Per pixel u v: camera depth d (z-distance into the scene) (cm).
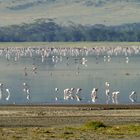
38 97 8994
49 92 9719
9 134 5103
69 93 8931
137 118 6375
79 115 6606
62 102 8300
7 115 6600
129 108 7294
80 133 5147
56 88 9738
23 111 6950
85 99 8750
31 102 8269
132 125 5672
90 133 5147
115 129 5366
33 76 12825
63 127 5584
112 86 10656
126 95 9231
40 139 4831
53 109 7144
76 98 8862
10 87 10519
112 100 8550
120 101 8462
